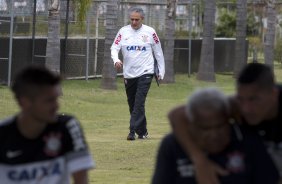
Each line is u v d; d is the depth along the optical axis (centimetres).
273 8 10331
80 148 1630
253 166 1595
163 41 10675
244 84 1588
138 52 4572
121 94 7988
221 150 1588
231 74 12012
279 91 1677
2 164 1608
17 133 1602
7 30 8156
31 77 1561
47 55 7769
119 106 7044
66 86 8319
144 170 3616
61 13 9056
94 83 8838
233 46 12456
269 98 1606
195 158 1577
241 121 1636
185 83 9962
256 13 16550
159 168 1655
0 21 8031
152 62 4609
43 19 8681
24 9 8200
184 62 11144
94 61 9394
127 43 4591
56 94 1580
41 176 1611
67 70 8988
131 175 3472
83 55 9131
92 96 7631
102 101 7362
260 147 1597
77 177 1639
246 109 1600
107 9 8369
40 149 1606
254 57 12888
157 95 8369
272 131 1697
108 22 8325
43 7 8669
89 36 9238
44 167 1611
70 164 1630
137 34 4594
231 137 1589
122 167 3691
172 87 9300
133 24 4584
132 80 4612
